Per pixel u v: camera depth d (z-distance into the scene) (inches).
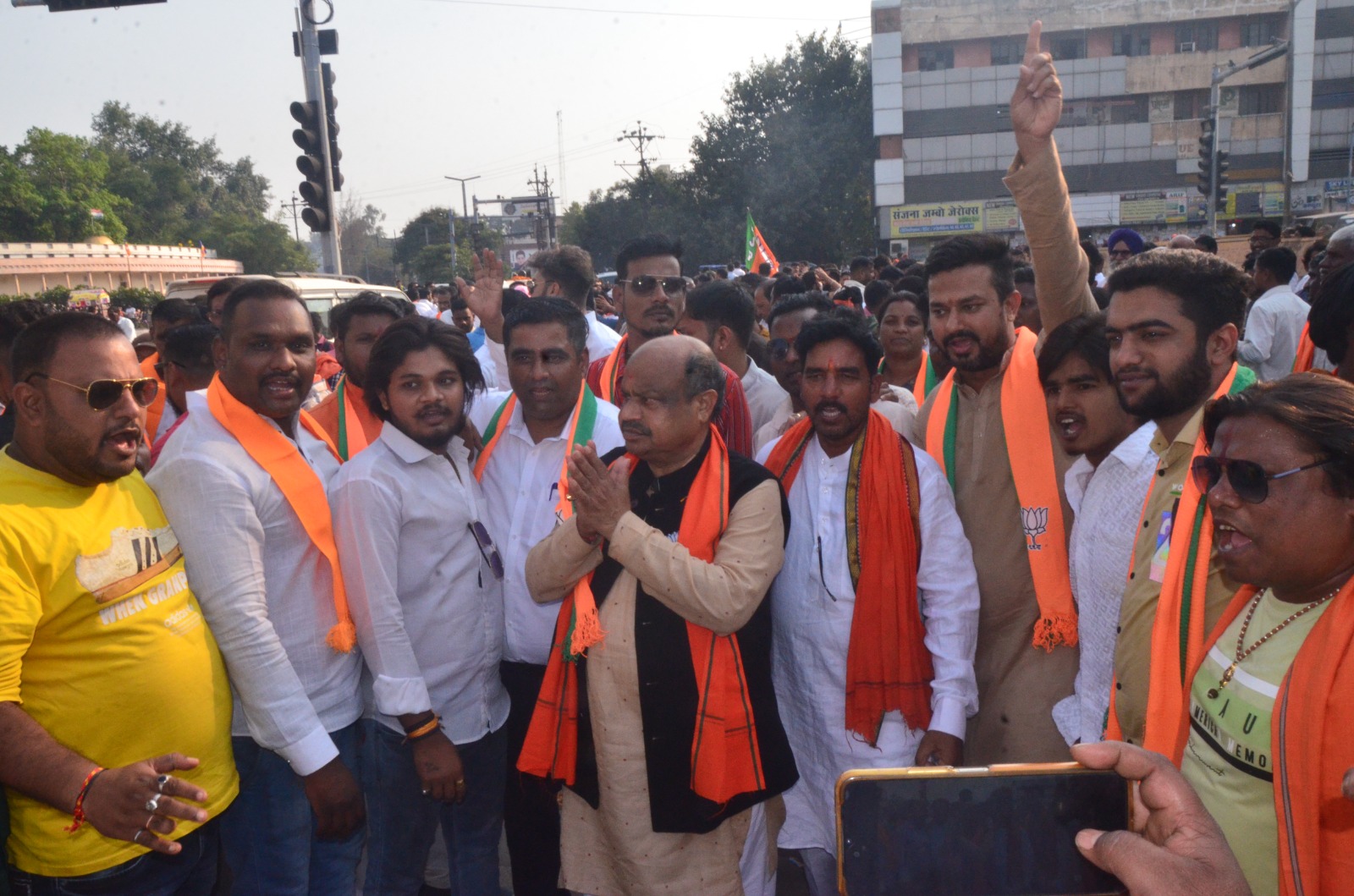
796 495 108.3
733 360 173.2
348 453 136.3
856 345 99.9
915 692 99.3
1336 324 82.9
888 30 1584.6
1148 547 83.4
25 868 79.7
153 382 81.8
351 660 103.5
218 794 87.7
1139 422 93.7
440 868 137.8
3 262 1653.5
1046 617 99.7
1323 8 1509.6
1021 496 102.4
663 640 92.2
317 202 394.0
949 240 108.0
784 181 1657.2
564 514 111.3
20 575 73.5
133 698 79.4
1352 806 53.1
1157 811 54.5
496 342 191.6
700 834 94.8
